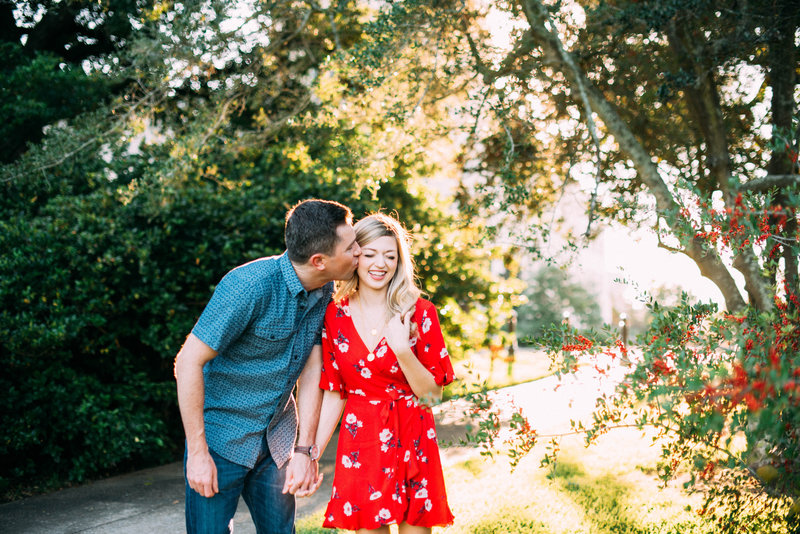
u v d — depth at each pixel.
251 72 6.57
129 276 6.27
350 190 7.36
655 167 4.31
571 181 5.21
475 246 5.19
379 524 2.65
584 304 14.39
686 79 3.91
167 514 4.72
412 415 2.74
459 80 5.34
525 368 13.20
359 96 5.34
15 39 8.24
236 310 2.38
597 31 4.49
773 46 3.97
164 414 6.88
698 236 2.77
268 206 7.00
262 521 2.70
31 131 7.02
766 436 2.60
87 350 6.01
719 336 2.48
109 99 7.25
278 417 2.66
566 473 5.06
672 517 3.88
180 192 6.41
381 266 2.70
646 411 2.59
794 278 2.84
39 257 5.60
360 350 2.73
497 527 3.84
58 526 4.47
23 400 5.38
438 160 6.16
